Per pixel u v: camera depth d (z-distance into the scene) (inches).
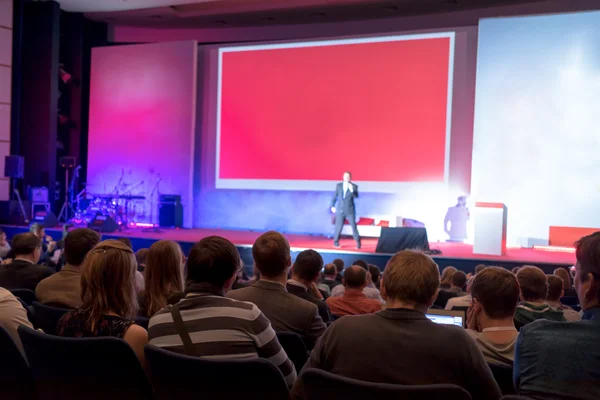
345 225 415.5
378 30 452.8
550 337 63.9
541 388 62.6
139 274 145.4
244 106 470.3
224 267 81.0
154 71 488.4
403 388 57.1
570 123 372.5
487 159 389.4
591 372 60.6
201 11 462.3
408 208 418.3
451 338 66.5
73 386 77.1
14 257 153.9
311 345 102.2
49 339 74.7
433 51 413.7
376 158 427.8
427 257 72.4
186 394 69.5
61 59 509.0
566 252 352.8
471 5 414.9
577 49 372.5
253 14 454.6
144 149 490.3
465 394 56.7
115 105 500.4
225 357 75.5
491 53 390.0
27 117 481.1
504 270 86.3
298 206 453.4
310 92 448.5
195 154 489.7
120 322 80.4
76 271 115.6
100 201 463.2
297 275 131.0
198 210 487.8
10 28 459.5
